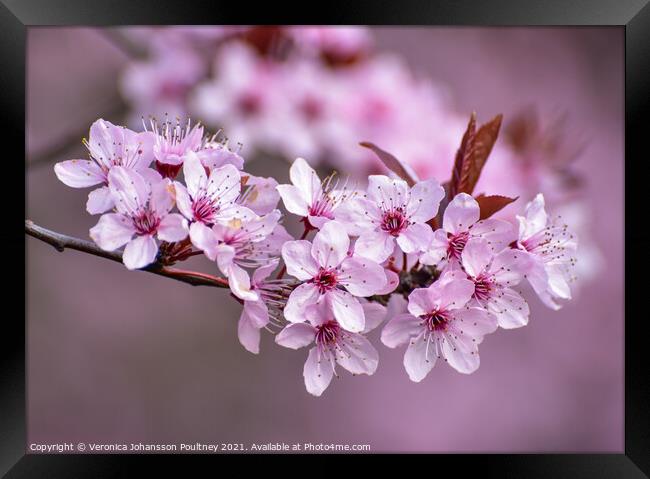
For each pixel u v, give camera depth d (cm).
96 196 40
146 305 94
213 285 41
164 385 91
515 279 41
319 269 40
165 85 60
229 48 59
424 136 61
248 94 58
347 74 62
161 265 41
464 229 41
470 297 40
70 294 92
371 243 40
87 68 83
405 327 41
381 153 43
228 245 40
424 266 41
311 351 41
